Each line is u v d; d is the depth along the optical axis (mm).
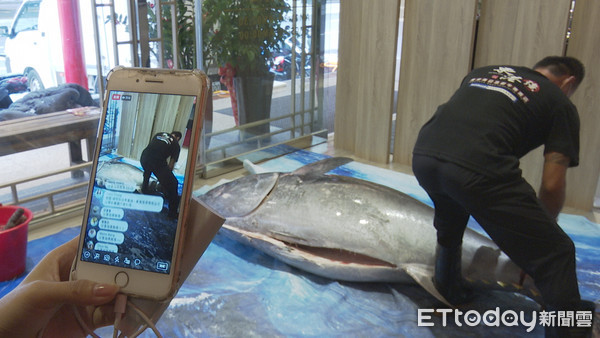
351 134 4375
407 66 3855
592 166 3201
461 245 2123
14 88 2844
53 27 2885
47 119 2953
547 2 3143
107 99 968
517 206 1759
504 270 2158
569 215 3145
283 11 4004
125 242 910
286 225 2504
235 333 2035
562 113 1836
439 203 2031
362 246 2340
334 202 2479
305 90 4379
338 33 4254
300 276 2465
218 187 2883
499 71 2006
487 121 1839
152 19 3213
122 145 948
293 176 2740
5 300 797
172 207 909
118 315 865
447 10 3535
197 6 3432
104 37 3051
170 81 947
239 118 3924
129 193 924
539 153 3357
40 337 855
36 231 2904
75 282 806
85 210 941
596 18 3002
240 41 3744
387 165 4086
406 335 2049
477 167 1770
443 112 1974
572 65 2016
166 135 936
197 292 2297
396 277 2348
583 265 2549
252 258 2619
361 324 2115
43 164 2992
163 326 2061
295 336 2025
